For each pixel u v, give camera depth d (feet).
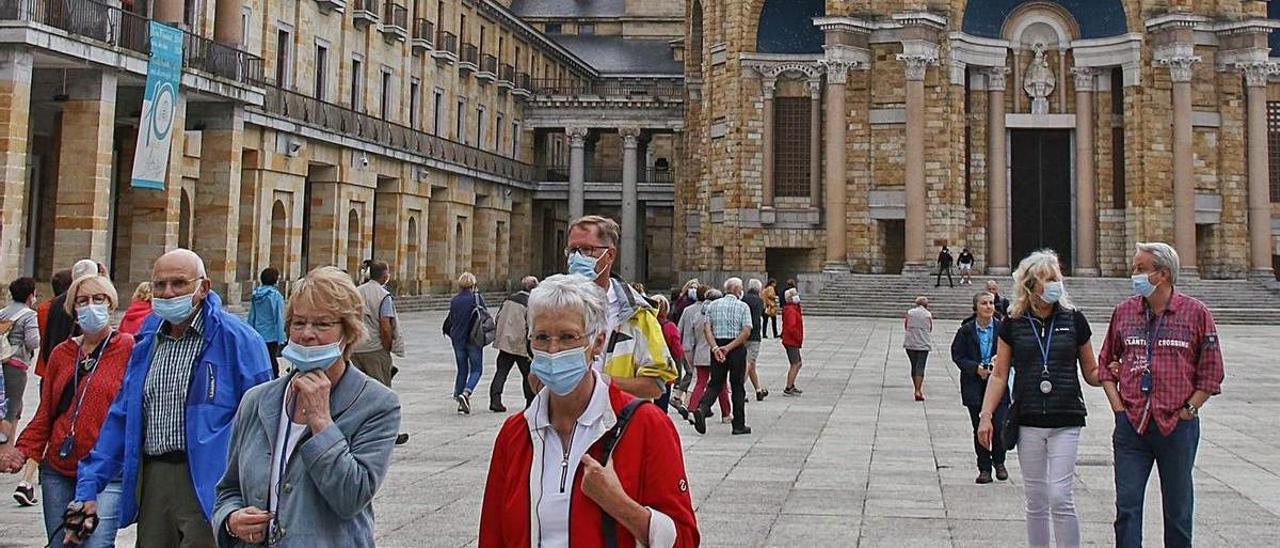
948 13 182.80
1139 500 25.91
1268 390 73.56
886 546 30.37
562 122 244.42
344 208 157.28
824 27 181.78
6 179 92.63
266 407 16.14
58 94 101.55
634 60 298.56
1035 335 26.20
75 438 23.68
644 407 14.57
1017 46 191.62
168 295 20.01
